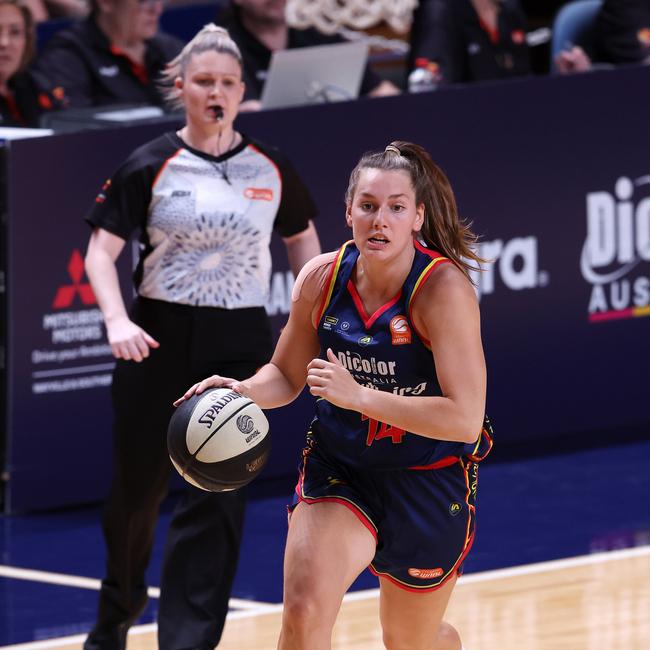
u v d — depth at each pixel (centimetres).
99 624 1572
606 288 2553
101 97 2542
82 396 2170
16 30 2395
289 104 2436
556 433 2553
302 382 1299
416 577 1258
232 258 1558
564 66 2784
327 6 3622
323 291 1227
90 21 2559
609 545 2027
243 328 1565
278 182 1575
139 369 1550
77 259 2133
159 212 1544
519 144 2441
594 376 2566
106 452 2205
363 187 1169
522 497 2261
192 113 1538
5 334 2109
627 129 2541
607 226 2539
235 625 1722
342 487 1236
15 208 2081
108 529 1562
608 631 1678
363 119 2305
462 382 1173
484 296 2436
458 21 2856
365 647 1634
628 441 2558
